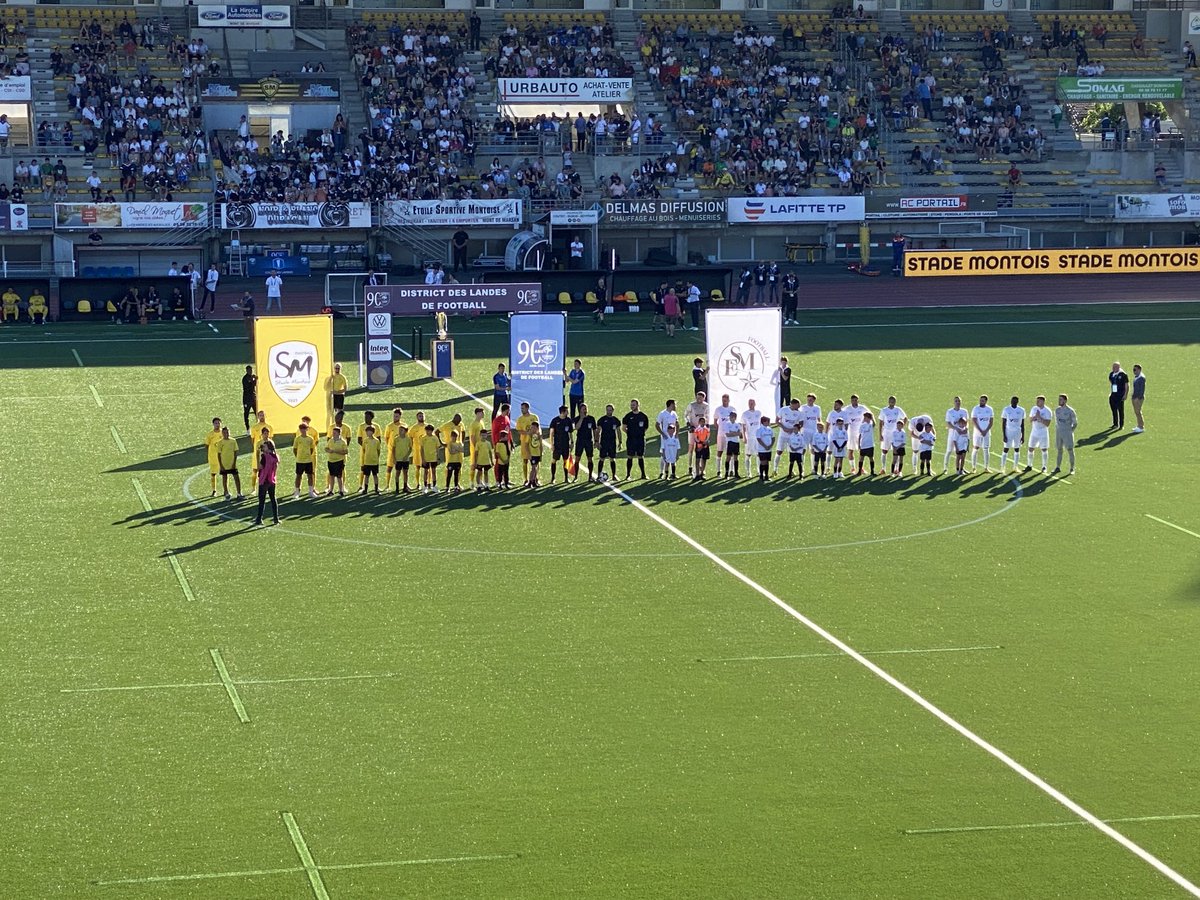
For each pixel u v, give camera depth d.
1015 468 46.47
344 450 42.78
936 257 87.88
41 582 35.00
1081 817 24.05
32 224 83.69
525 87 95.19
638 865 22.53
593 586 35.22
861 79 105.12
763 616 33.25
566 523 40.44
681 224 90.69
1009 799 24.64
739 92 101.81
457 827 23.62
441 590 34.81
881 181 98.56
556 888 21.88
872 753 26.30
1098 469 46.34
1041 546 38.50
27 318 72.44
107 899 21.47
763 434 44.69
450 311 58.91
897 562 37.16
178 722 27.39
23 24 99.25
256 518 40.44
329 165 91.25
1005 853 22.94
